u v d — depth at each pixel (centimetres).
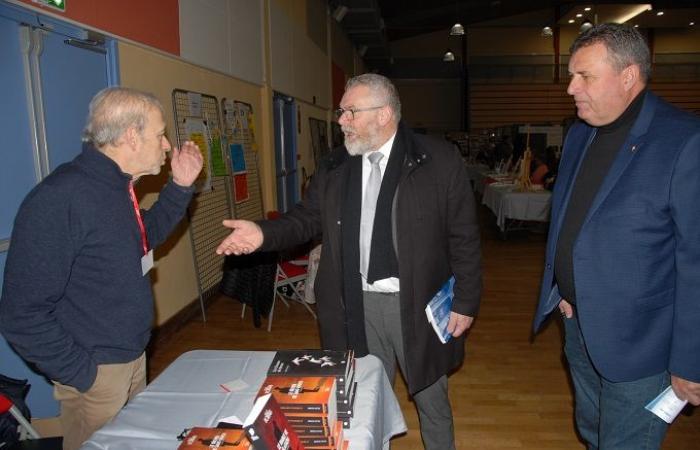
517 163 861
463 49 1797
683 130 132
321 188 184
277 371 124
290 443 100
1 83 226
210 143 455
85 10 281
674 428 257
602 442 155
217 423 123
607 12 1587
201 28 440
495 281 545
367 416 126
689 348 131
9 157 230
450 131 1839
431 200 171
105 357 151
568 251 156
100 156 148
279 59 685
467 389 305
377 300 179
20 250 135
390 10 1421
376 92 165
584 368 178
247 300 409
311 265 411
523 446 246
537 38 1756
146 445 116
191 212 422
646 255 137
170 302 391
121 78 318
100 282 147
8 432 183
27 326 137
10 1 226
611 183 140
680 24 1655
